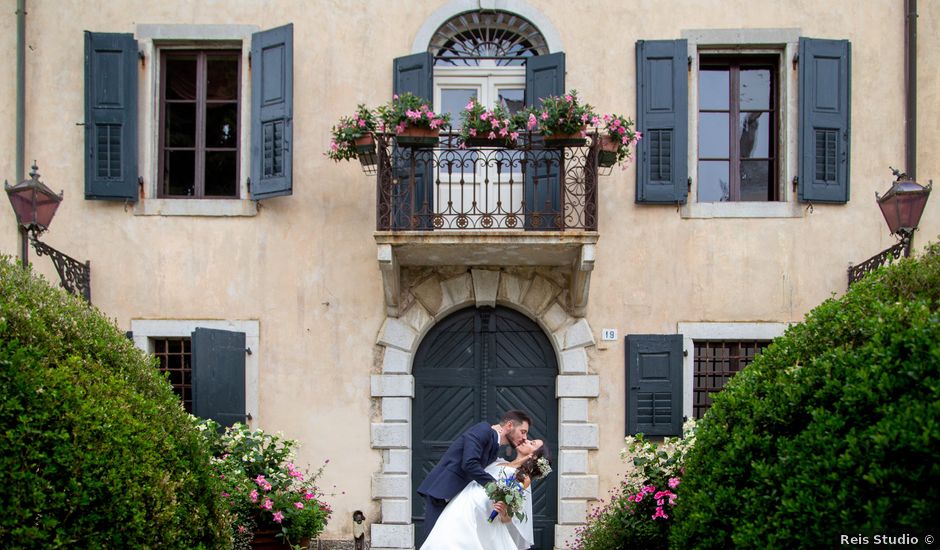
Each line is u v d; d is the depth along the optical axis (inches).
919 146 344.2
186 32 348.8
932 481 153.5
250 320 343.0
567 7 351.6
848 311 188.4
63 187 343.6
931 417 152.6
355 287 344.8
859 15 349.1
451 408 349.7
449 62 359.9
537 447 251.4
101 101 341.1
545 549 342.3
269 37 342.6
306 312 343.9
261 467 295.3
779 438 178.4
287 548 287.9
